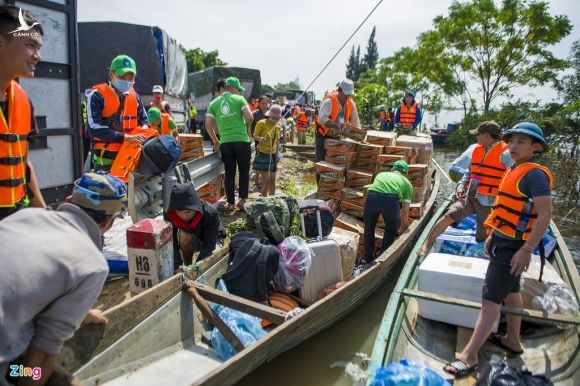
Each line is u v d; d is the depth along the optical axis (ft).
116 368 8.93
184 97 49.21
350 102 23.62
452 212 15.80
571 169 36.68
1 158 7.85
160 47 37.50
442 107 104.88
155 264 11.50
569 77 80.48
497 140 15.26
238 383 11.34
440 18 95.55
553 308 12.12
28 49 7.50
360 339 14.24
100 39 34.24
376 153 21.71
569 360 10.71
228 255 13.88
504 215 10.03
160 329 10.19
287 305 13.06
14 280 4.86
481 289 12.08
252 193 26.68
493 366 10.09
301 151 47.03
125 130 14.67
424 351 11.61
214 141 22.20
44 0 12.11
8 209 8.05
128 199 13.71
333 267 14.55
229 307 11.05
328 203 19.80
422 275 12.70
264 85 227.81
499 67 89.15
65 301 5.24
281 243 14.08
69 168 13.75
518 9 84.38
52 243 5.16
